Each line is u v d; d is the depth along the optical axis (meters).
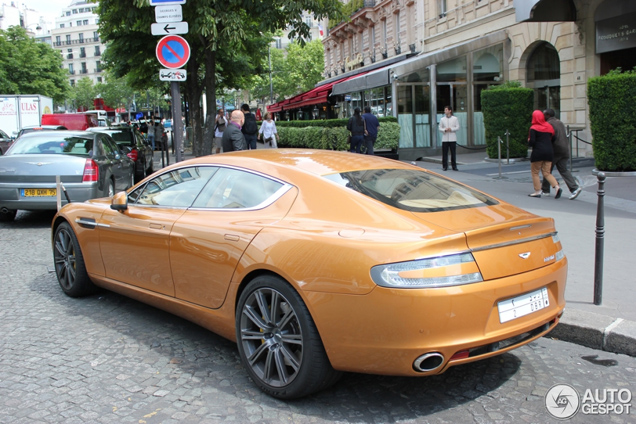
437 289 2.80
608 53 16.66
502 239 3.10
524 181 12.74
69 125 25.80
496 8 21.62
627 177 11.89
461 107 21.02
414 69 20.30
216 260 3.67
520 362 3.88
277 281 3.26
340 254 3.00
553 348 4.14
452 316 2.82
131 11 15.91
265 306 3.36
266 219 3.54
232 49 21.95
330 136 20.44
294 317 3.21
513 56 20.73
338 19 16.48
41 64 56.53
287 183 3.65
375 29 34.12
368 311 2.87
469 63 20.89
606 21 16.09
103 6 18.12
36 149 9.80
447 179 4.11
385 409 3.21
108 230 4.77
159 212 4.36
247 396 3.39
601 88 11.92
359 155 4.36
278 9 15.90
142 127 34.97
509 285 3.01
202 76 27.19
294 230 3.30
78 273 5.28
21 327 4.64
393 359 2.86
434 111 20.67
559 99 19.31
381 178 3.71
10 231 9.19
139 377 3.66
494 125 17.05
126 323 4.73
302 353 3.13
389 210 3.22
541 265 3.25
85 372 3.74
